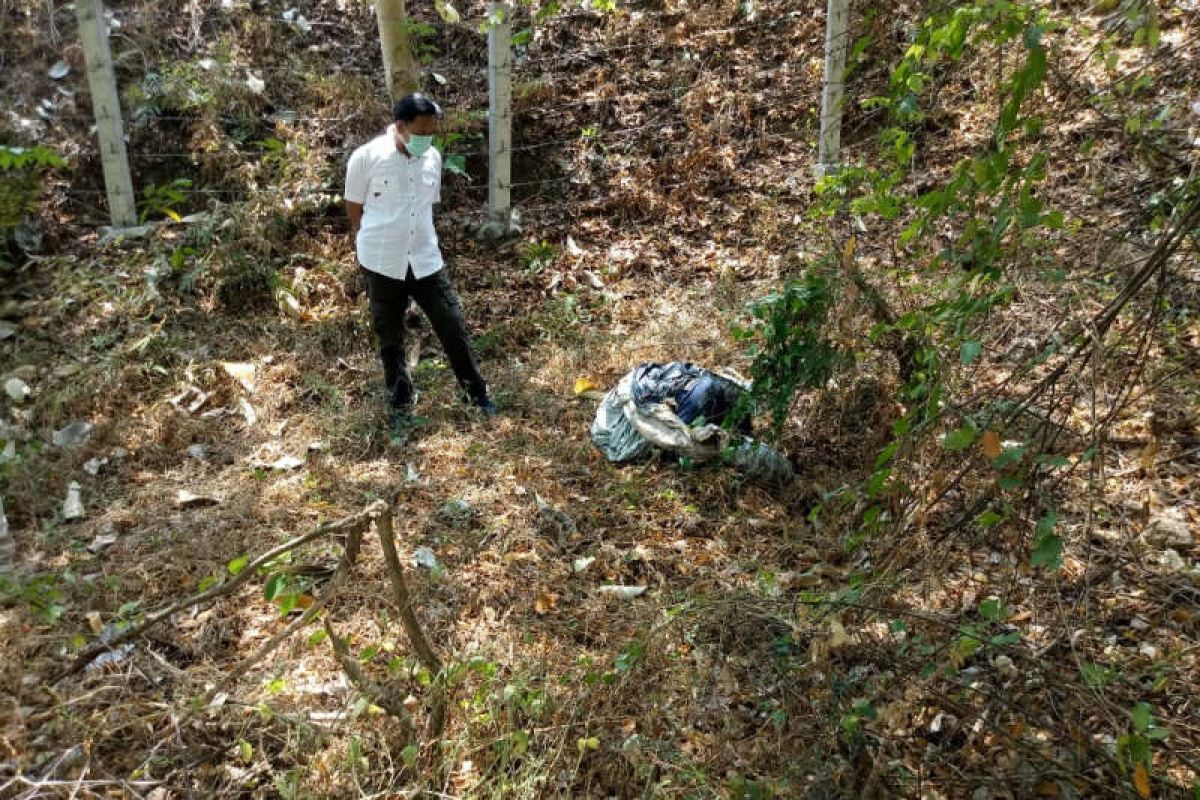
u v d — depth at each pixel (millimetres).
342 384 5301
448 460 4652
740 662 3160
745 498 4355
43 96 6461
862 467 4336
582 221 6539
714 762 2881
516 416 5012
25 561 3881
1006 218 2385
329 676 3297
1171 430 4145
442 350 5637
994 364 3908
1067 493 3881
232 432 4891
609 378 5281
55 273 5691
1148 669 3062
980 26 2902
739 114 6945
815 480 4438
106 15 6816
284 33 7191
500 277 6109
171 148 6441
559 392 5223
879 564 3117
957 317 2674
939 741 2973
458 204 6680
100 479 4516
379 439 4824
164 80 6562
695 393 4664
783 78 7133
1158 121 2875
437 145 6250
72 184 6234
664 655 3186
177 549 3965
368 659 2906
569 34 7465
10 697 2662
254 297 5781
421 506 4324
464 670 2895
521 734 2734
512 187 6723
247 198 6215
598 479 4516
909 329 3049
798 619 3168
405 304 4801
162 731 3006
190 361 5234
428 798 2801
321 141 6586
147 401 5023
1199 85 3451
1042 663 2674
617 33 7449
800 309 4066
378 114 6691
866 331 4297
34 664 2932
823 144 6062
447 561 3951
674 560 4000
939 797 2678
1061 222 2387
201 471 4594
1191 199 2580
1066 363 2615
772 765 2822
